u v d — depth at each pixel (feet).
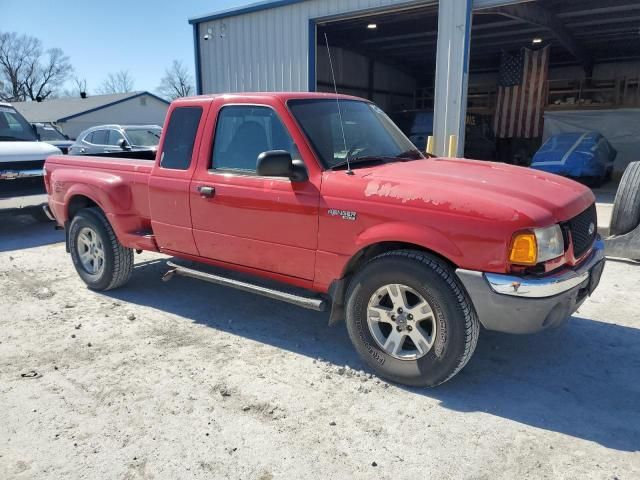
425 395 11.28
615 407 10.82
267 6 43.60
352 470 8.94
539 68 61.77
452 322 10.56
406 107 77.51
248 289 13.71
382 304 11.97
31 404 11.01
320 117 13.25
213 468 9.02
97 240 17.63
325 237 11.99
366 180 11.57
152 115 159.22
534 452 9.35
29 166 29.04
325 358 13.07
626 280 18.44
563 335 14.23
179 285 18.78
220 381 11.91
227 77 48.42
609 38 58.54
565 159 43.98
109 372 12.37
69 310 16.46
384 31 55.98
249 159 13.47
